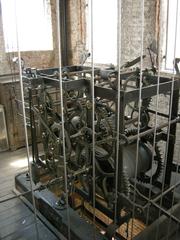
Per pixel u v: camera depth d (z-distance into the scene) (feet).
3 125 13.28
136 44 12.04
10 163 12.42
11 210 8.73
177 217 7.59
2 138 13.41
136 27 11.87
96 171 7.42
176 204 7.93
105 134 7.02
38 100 8.03
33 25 15.12
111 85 6.17
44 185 7.83
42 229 7.86
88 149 7.13
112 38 13.98
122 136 6.32
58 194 9.42
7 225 8.04
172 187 7.35
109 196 7.18
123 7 12.10
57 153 7.66
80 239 7.06
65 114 7.30
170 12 11.03
